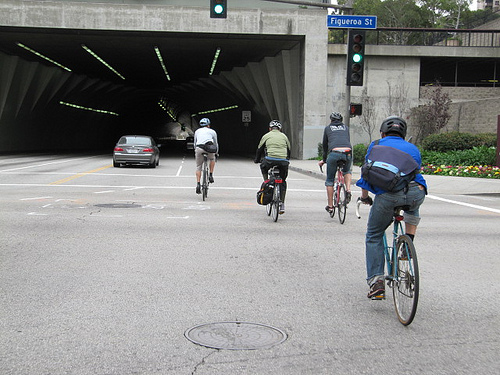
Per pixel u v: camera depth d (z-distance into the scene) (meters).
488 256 7.58
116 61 47.00
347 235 8.95
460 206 13.52
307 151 36.12
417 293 4.31
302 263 6.89
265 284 5.86
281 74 40.47
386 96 37.88
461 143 26.64
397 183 4.76
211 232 8.93
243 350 3.97
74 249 7.38
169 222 9.80
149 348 3.97
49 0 33.19
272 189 10.29
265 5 37.72
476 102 31.00
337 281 6.07
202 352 3.91
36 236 8.20
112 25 33.09
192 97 75.62
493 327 4.62
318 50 35.41
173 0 36.91
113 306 4.98
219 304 5.12
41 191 14.38
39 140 59.00
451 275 6.48
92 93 66.69
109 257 6.96
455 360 3.87
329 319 4.76
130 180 18.52
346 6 18.77
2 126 46.88
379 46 37.19
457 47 37.56
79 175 20.09
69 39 36.31
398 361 3.83
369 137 37.94
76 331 4.31
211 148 13.12
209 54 42.12
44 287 5.56
